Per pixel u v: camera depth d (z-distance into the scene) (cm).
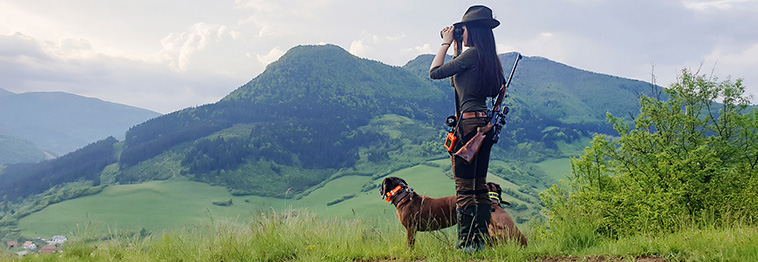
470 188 455
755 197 784
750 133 1349
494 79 449
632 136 1336
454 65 445
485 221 463
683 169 982
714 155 1038
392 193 503
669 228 730
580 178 1254
